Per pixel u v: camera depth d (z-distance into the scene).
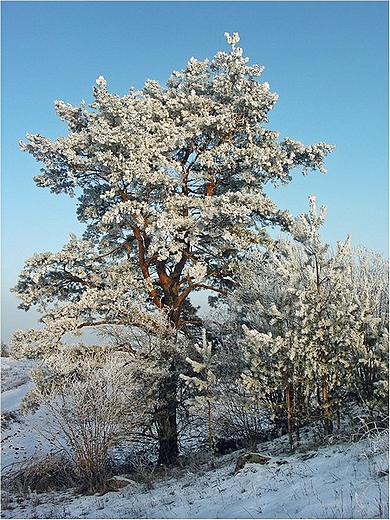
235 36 18.47
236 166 18.83
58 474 16.28
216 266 19.58
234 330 16.03
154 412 17.20
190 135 17.77
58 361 16.14
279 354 11.86
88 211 18.77
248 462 11.78
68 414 15.41
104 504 13.18
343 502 7.33
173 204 17.19
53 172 18.45
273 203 18.06
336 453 10.27
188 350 17.48
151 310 18.84
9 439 21.50
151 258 18.95
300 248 13.18
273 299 12.76
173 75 19.97
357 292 12.08
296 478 9.58
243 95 17.91
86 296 17.17
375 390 10.09
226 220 17.80
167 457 17.12
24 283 18.02
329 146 18.02
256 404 12.30
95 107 18.36
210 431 15.18
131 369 16.48
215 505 9.78
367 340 10.96
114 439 16.05
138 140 16.88
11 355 17.12
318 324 11.27
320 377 11.73
